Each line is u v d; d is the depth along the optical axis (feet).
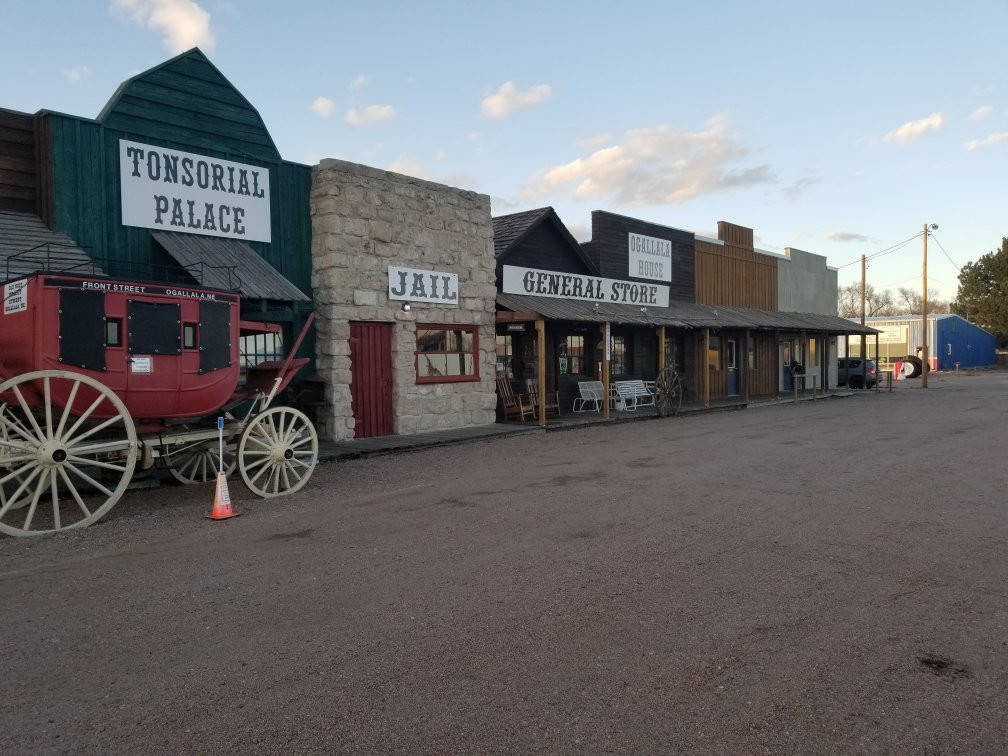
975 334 214.28
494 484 31.76
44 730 11.54
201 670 13.55
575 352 68.69
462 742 11.01
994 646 14.20
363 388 46.75
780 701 12.14
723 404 76.89
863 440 46.16
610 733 11.21
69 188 35.14
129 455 25.79
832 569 19.04
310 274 45.27
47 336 24.95
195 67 40.19
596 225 69.82
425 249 50.26
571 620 15.69
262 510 27.17
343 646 14.51
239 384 40.60
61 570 19.81
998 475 32.60
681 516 25.00
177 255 37.29
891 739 10.99
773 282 98.84
